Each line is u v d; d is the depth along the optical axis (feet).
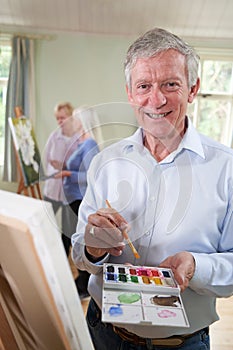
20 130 9.78
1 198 1.03
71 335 1.12
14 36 10.91
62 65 11.27
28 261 1.02
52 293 1.00
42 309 1.23
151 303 1.73
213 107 11.53
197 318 2.38
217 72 11.11
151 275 1.99
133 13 9.97
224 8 9.32
